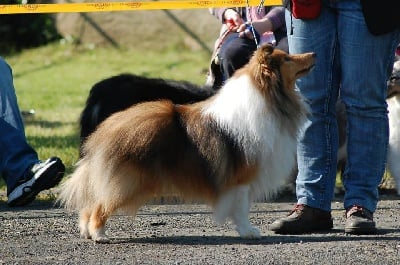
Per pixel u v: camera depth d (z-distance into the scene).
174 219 11.44
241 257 8.70
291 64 9.70
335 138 10.34
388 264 8.37
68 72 31.11
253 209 12.51
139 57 32.94
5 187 14.30
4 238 10.05
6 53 34.75
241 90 9.67
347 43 9.83
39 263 8.59
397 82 13.49
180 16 33.44
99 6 14.88
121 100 13.15
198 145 9.63
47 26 35.44
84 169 9.86
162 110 9.80
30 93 27.06
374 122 10.06
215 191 9.73
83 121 13.40
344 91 10.10
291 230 10.23
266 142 9.62
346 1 9.77
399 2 9.66
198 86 13.55
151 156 9.48
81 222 10.05
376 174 10.20
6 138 11.90
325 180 10.31
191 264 8.38
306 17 9.89
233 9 14.28
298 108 9.91
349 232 10.06
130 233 10.38
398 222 11.11
